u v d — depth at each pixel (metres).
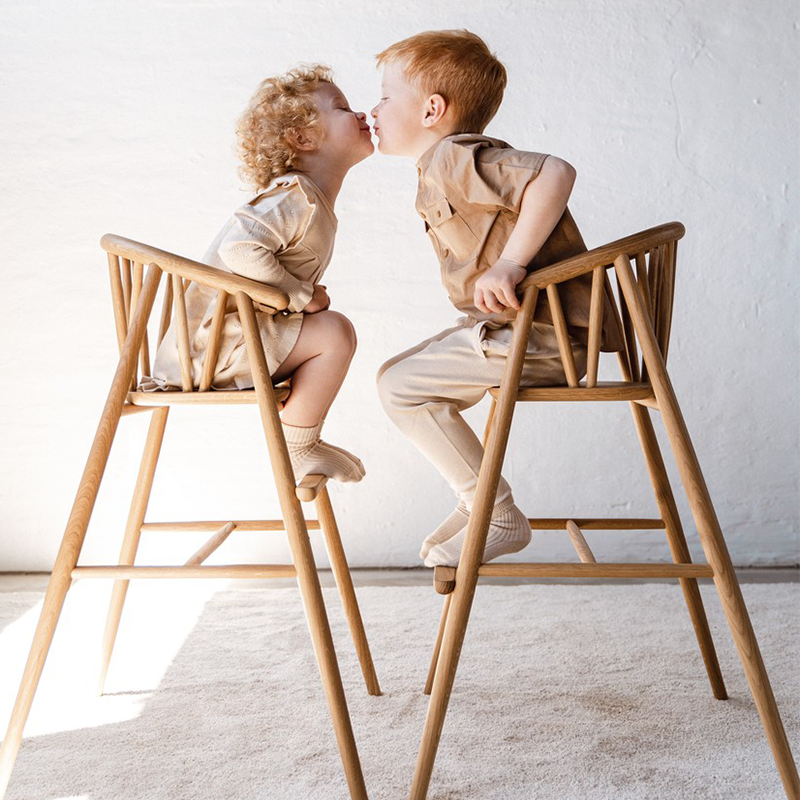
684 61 2.43
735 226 2.45
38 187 2.43
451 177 1.29
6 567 2.50
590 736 1.36
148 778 1.23
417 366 1.36
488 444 1.18
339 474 1.48
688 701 1.50
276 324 1.37
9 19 2.42
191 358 1.33
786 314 2.46
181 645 1.84
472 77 1.38
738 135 2.43
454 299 1.40
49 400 2.47
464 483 1.36
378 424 2.51
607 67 2.43
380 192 2.46
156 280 1.27
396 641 1.86
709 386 2.49
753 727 1.39
